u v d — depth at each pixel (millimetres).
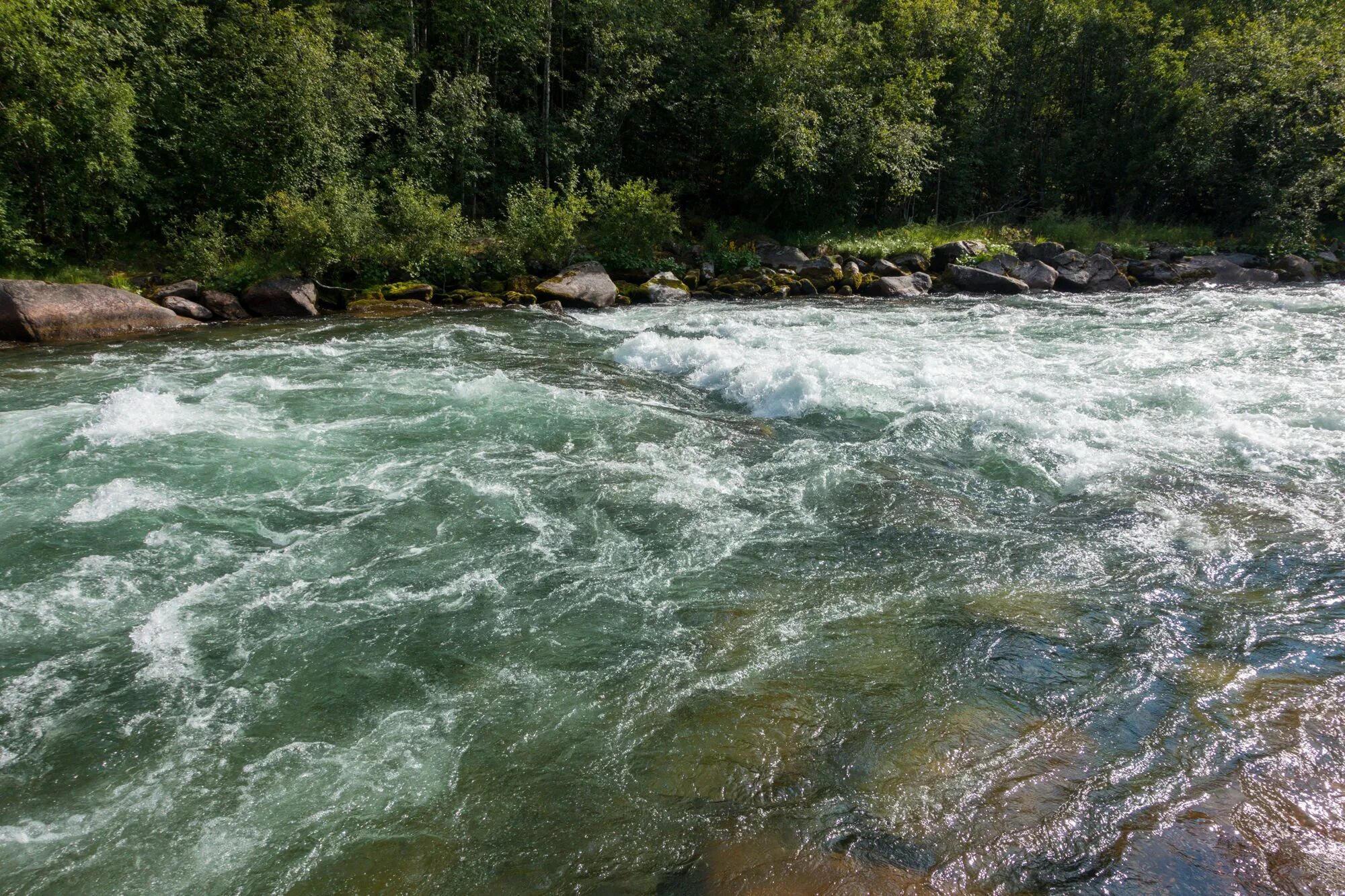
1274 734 3758
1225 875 2936
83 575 5645
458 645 4809
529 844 3287
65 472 7402
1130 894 2867
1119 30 29438
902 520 6418
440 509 6688
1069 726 3891
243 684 4477
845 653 4598
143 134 19359
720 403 9930
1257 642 4598
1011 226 28250
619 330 15219
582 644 4781
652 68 25281
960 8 27891
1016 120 30672
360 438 8398
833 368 10359
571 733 3990
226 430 8578
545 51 25406
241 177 19562
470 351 12984
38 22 16078
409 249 19281
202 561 5836
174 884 3160
